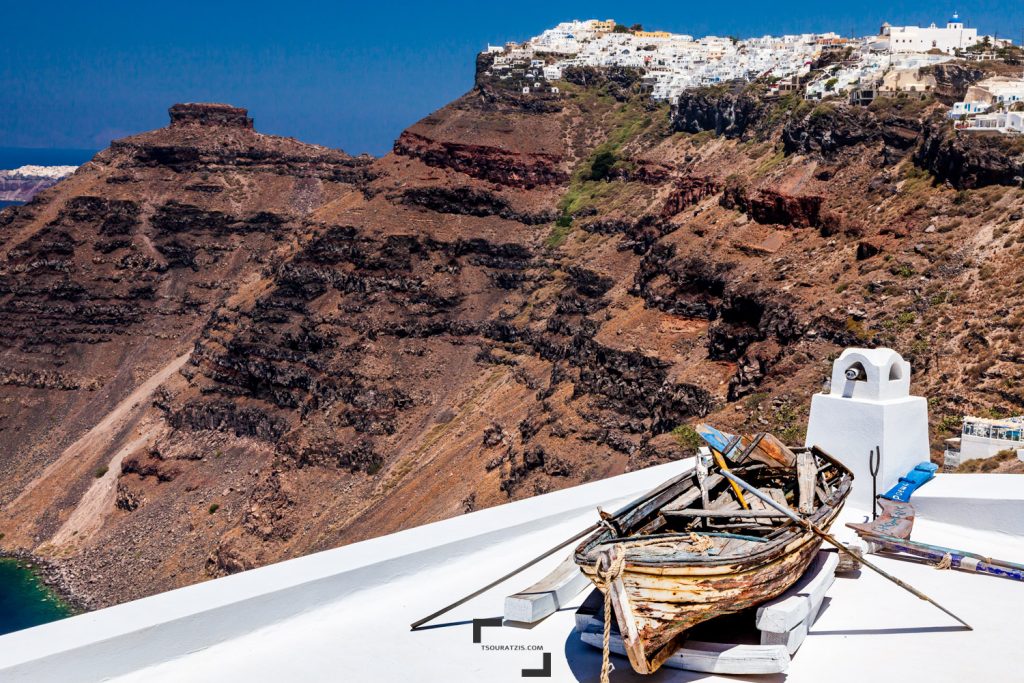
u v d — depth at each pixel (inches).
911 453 494.9
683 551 325.4
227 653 354.0
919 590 398.0
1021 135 3316.9
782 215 3912.4
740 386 3346.5
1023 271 2886.3
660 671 340.8
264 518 4707.2
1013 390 2539.4
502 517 454.0
